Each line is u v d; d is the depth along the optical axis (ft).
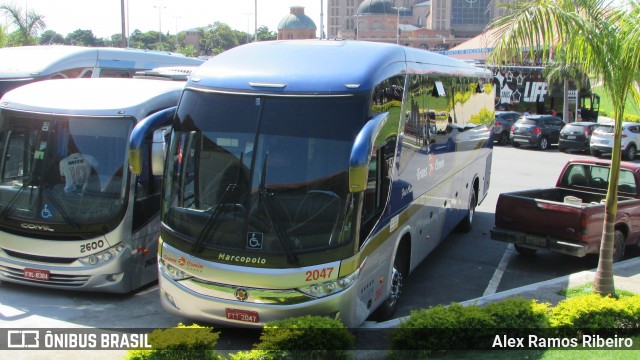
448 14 526.57
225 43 488.02
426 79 30.42
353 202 21.70
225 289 21.90
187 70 49.49
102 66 55.77
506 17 24.67
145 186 28.84
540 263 37.47
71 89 30.66
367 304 23.67
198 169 22.68
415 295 31.09
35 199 27.86
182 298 22.72
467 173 42.27
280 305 21.47
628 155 105.40
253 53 24.72
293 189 21.52
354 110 21.90
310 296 21.44
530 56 25.49
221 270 21.74
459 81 38.06
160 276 23.58
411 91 27.78
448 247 40.98
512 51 24.75
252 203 21.62
